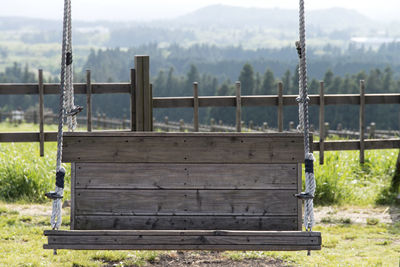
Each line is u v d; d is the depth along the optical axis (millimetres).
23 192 12453
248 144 6641
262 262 7969
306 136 6406
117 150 6613
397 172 12594
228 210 6664
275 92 162750
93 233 6254
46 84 12094
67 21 6570
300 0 6477
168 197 6648
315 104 12906
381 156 15531
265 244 6273
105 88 11695
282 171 6691
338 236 9562
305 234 6258
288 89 161125
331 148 12961
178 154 6633
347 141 12992
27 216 10414
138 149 6613
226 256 8281
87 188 6637
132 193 6648
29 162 14016
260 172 6684
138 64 10500
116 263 7863
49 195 6199
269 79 163250
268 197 6680
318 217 11016
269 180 6684
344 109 127688
